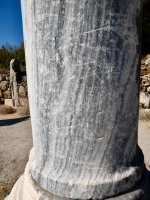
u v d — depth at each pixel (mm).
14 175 3900
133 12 1443
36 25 1453
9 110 8430
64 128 1548
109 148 1569
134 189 1688
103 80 1439
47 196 1634
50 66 1466
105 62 1414
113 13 1347
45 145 1675
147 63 7520
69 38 1373
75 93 1458
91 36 1361
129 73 1518
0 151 4945
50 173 1658
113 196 1611
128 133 1634
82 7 1315
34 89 1625
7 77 8914
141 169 1764
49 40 1418
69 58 1405
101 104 1479
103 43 1379
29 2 1463
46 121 1609
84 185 1558
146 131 5566
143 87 7152
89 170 1590
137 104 1676
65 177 1605
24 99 8648
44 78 1518
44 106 1579
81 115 1494
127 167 1668
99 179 1578
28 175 1861
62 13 1345
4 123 7117
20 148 5078
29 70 1677
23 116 7883
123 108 1553
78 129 1523
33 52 1539
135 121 1683
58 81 1471
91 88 1444
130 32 1454
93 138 1536
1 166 4250
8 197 2230
